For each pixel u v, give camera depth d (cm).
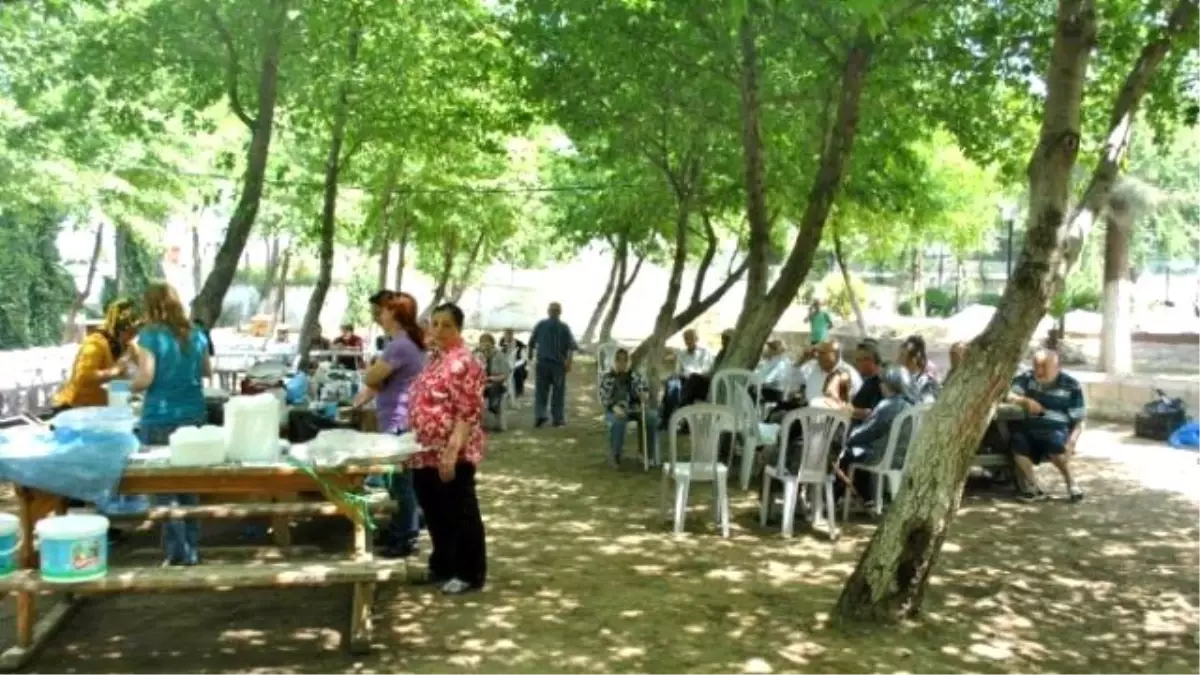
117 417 524
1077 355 2108
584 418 1429
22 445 489
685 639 529
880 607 554
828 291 3058
